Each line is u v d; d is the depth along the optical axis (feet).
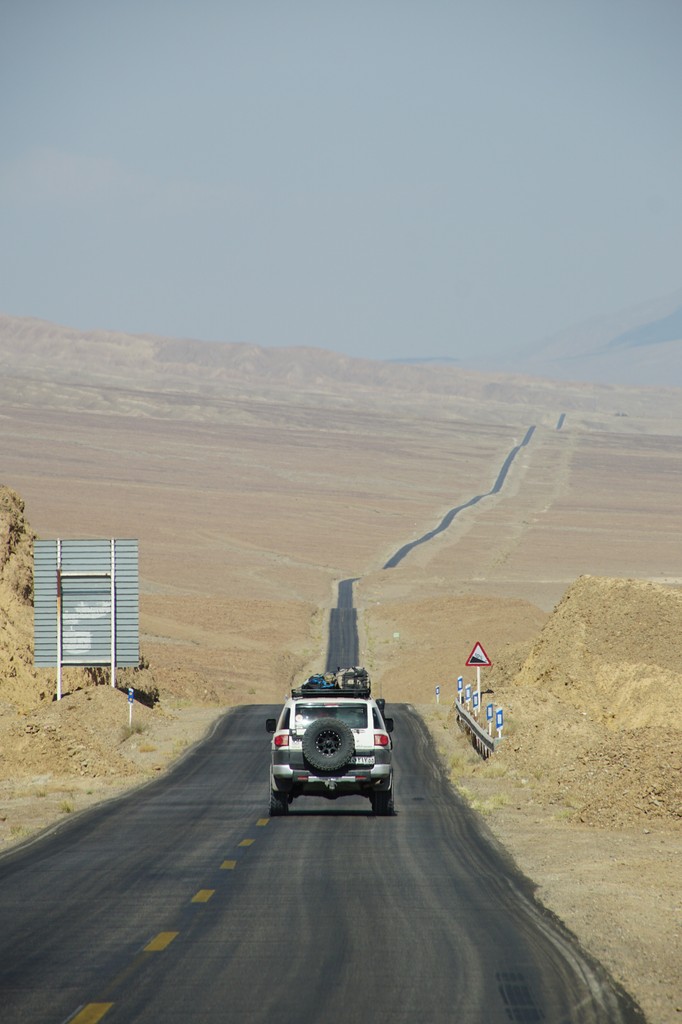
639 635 434.30
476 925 120.78
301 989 96.22
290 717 220.43
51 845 180.75
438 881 147.02
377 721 221.05
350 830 197.98
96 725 401.70
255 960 105.91
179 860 164.76
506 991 95.76
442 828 200.44
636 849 175.73
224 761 336.70
